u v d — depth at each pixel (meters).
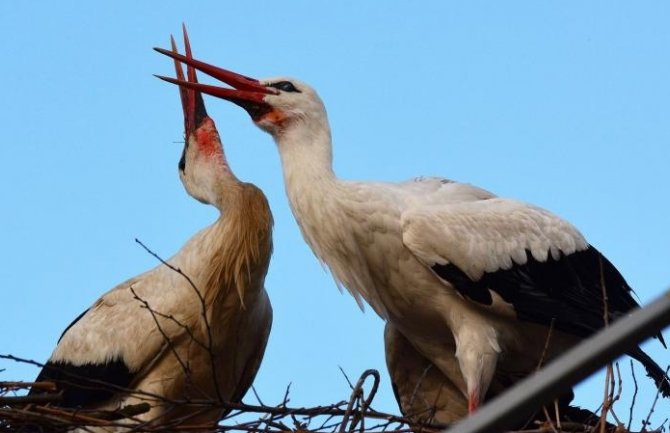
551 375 4.07
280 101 12.13
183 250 12.26
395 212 11.47
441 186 12.34
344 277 11.85
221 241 12.02
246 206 12.21
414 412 12.52
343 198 11.56
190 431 10.26
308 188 11.76
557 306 11.80
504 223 11.79
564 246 12.10
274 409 10.01
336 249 11.73
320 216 11.69
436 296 11.59
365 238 11.52
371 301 11.91
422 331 11.98
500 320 11.75
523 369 12.26
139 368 12.02
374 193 11.53
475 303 11.53
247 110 12.35
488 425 4.11
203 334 11.88
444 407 12.38
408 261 11.49
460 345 11.56
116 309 12.29
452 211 11.58
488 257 11.55
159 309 11.92
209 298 11.88
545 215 12.25
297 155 11.95
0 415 10.03
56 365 12.38
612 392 9.98
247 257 12.02
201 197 12.76
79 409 10.45
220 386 12.22
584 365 4.03
